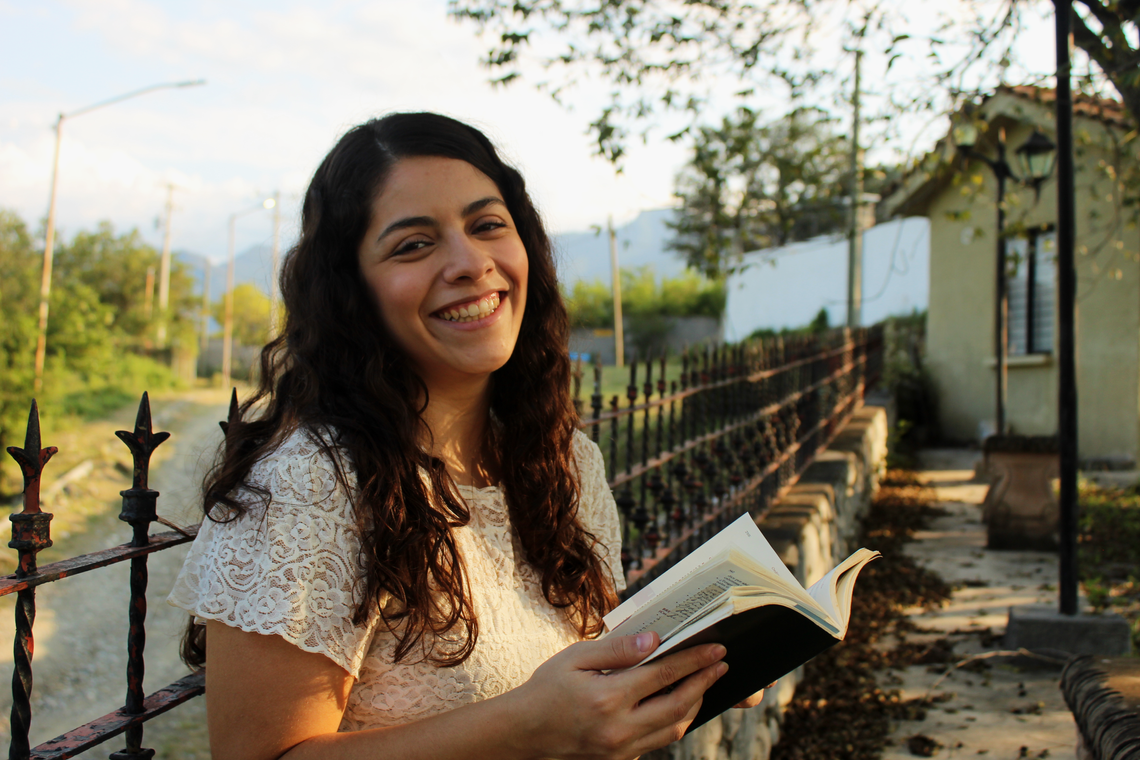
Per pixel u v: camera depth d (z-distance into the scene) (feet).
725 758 9.81
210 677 3.70
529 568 4.89
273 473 3.81
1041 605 15.39
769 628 3.85
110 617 19.69
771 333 89.15
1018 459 22.50
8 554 23.21
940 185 41.22
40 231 94.32
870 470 28.60
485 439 5.15
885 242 79.20
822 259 87.76
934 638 15.81
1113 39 12.87
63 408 50.96
